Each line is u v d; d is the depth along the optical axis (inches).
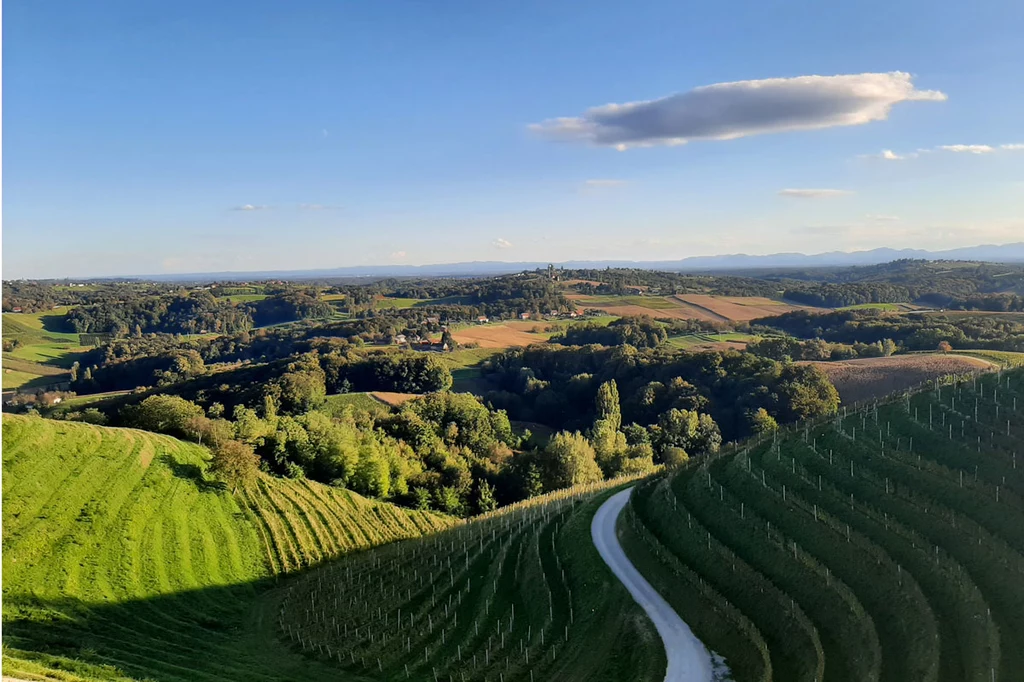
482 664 1413.6
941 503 1433.3
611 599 1531.7
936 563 1258.6
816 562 1414.9
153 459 2471.7
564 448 3523.6
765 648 1233.4
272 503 2544.3
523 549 2003.0
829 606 1278.3
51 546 1790.1
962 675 994.1
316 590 2000.5
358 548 2455.7
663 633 1354.6
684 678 1186.0
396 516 2829.7
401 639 1593.3
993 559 1205.7
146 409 3265.3
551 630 1499.8
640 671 1229.1
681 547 1702.8
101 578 1747.0
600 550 1800.0
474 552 2116.1
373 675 1424.7
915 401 1904.5
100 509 2033.7
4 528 1792.6
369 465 3080.7
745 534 1627.7
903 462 1644.9
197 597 1856.5
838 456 1788.9
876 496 1558.8
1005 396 1732.3
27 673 1020.5
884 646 1123.9
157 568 1893.5
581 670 1300.4
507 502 3437.5
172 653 1469.0
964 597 1149.7
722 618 1365.7
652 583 1590.8
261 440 2965.1
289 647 1611.7
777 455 1930.4
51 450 2231.8
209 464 2628.0
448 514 3132.4
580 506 2295.8
